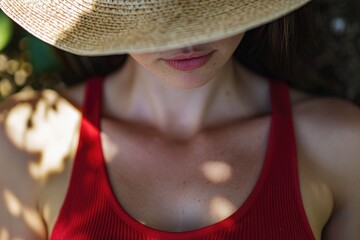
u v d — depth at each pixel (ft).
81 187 2.45
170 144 2.54
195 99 2.56
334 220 2.64
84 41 2.03
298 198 2.42
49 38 2.10
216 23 1.83
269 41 2.66
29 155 2.55
